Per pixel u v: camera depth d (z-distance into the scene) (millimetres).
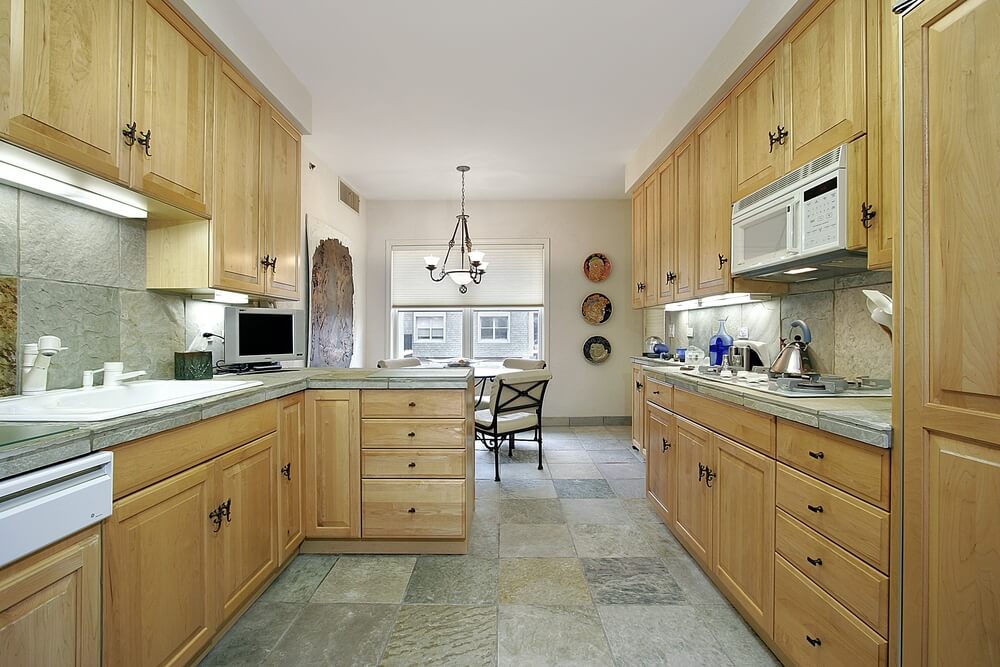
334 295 4289
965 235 888
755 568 1629
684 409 2240
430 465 2217
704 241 2682
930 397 969
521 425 3596
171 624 1318
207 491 1487
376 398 2225
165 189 1667
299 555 2279
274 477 1943
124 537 1150
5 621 841
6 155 1217
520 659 1554
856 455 1167
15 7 1137
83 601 1015
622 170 4316
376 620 1759
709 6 2125
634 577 2070
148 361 2025
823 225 1634
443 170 4312
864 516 1133
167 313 2143
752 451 1649
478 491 3191
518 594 1936
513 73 2678
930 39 959
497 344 5488
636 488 3254
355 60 2527
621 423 5375
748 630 1703
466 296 5398
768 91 2047
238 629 1701
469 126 3371
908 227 1011
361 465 2230
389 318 5332
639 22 2232
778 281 2398
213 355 2479
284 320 2762
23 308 1484
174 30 1718
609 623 1743
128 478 1169
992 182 837
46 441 932
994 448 842
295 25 2227
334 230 4277
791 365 1856
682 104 2875
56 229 1600
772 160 2016
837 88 1628
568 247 5355
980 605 866
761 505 1594
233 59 2072
